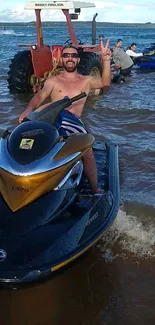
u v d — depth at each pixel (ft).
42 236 9.47
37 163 9.98
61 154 10.35
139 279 11.08
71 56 15.11
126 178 16.83
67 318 9.82
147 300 10.38
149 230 13.00
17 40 148.66
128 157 18.92
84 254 10.41
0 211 9.81
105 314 9.95
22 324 9.62
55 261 9.21
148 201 14.75
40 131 10.61
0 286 9.06
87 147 10.89
